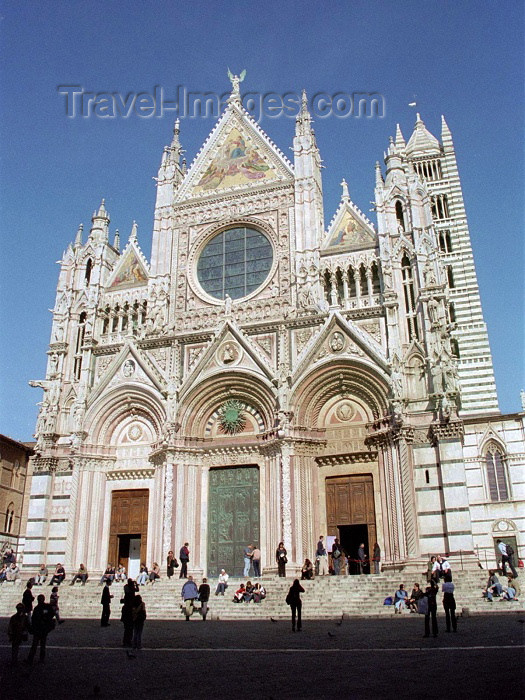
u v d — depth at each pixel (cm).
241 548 4862
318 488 4825
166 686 1689
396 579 3875
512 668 1725
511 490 6084
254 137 6081
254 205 5791
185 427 5147
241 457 5056
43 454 5350
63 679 1820
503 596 3528
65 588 4516
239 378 5131
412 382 4725
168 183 6159
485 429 6325
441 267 5050
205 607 3481
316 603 3641
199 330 5509
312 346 4966
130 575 5234
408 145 8969
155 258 5856
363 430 4819
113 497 5297
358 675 1761
